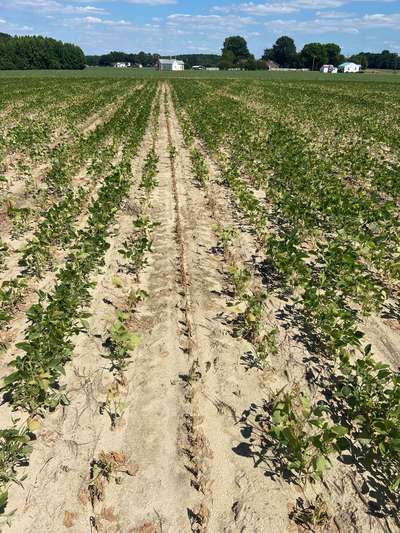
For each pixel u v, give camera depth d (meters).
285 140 17.20
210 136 18.25
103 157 14.30
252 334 5.93
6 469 3.98
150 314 6.45
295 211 9.68
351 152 15.80
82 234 8.16
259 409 4.84
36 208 10.73
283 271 7.19
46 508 3.73
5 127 21.28
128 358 5.55
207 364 5.29
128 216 10.24
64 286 6.25
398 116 28.25
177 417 4.69
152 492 3.89
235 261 8.21
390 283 7.70
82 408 4.76
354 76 90.12
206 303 6.77
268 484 4.01
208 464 4.17
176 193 11.76
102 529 3.58
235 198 11.53
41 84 50.94
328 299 6.53
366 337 6.20
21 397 4.73
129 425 4.57
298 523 3.70
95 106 28.97
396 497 3.97
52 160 13.84
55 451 4.25
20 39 112.69
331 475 4.13
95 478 3.89
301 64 148.50
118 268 7.76
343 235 9.07
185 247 8.67
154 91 44.56
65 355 5.20
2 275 7.45
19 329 6.02
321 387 5.18
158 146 18.00
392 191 11.95
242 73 102.00
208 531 3.61
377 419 4.41
